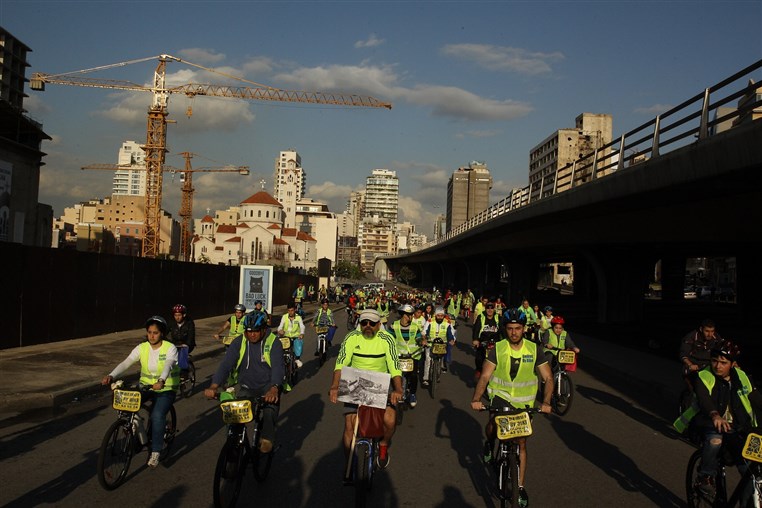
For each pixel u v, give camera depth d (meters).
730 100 13.03
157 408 6.28
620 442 8.22
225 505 5.16
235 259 109.88
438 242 70.62
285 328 12.39
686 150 14.36
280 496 5.62
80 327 18.14
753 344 25.55
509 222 33.66
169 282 25.20
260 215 114.75
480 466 6.79
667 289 58.69
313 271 107.00
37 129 42.34
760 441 4.48
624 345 22.30
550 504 5.64
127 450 5.92
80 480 5.89
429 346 11.78
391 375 5.70
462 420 9.34
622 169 18.36
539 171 119.31
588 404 11.26
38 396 9.45
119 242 114.38
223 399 5.68
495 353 5.51
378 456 5.68
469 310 37.25
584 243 28.91
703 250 33.59
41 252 16.08
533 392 5.54
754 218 16.00
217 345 19.02
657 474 6.71
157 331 6.23
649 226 21.45
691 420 5.45
